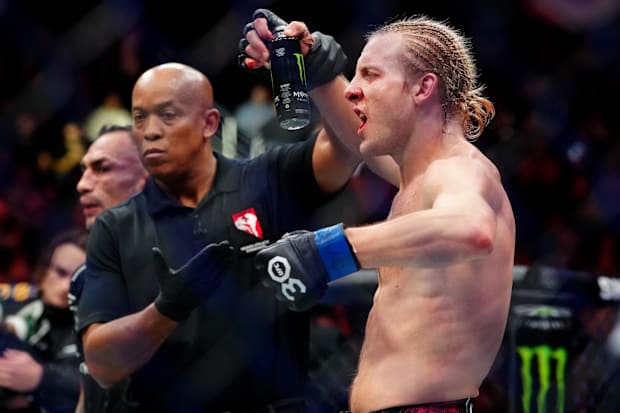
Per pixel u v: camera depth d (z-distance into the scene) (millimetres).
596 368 5383
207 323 4793
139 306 4898
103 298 4883
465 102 4117
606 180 8859
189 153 4914
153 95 4871
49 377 5922
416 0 9227
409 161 4047
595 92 9625
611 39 10008
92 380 5230
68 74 8438
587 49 9977
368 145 4047
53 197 8398
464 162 3736
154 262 4480
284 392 4867
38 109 8414
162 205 4965
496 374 5508
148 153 4883
